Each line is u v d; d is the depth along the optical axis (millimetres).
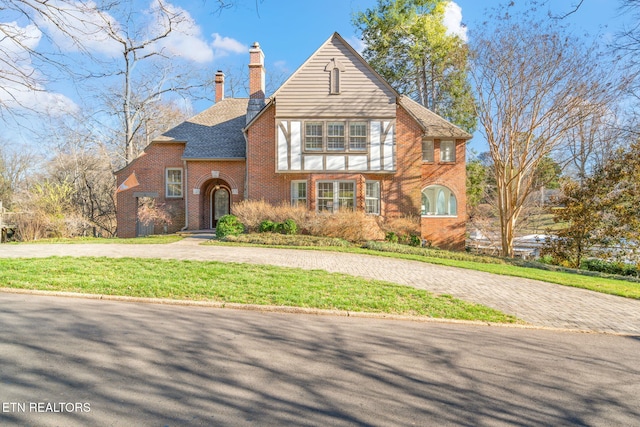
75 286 7789
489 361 5062
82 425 3092
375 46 32000
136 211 22859
